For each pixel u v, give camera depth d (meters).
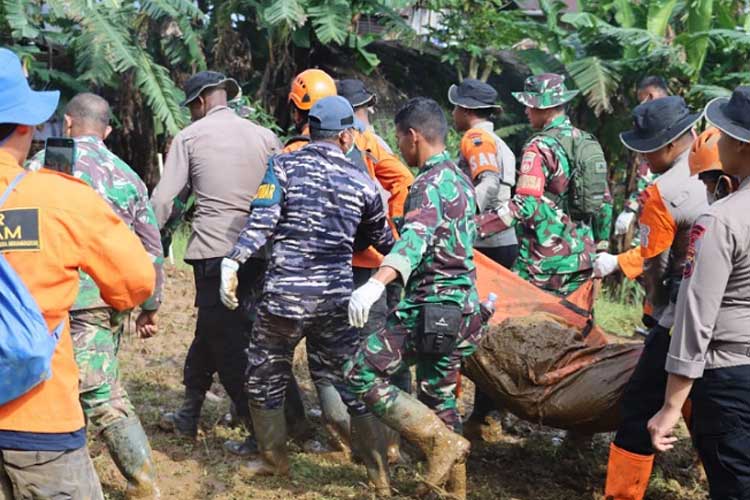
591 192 5.17
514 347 4.38
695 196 3.74
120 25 11.23
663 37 11.28
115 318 3.93
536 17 15.61
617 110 11.71
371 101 5.27
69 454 2.70
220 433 5.14
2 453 2.61
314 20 11.93
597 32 11.86
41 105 2.74
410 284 4.02
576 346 4.37
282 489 4.39
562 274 5.20
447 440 3.94
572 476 4.78
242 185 4.78
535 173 5.10
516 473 4.79
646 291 4.05
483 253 5.75
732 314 3.21
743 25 11.88
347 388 4.22
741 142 3.14
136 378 6.09
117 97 12.79
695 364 3.18
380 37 13.23
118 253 2.75
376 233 4.38
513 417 5.60
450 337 3.91
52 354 2.57
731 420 3.24
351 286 4.23
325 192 4.11
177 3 11.39
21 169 2.71
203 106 4.93
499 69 13.33
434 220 3.85
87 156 3.94
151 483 3.89
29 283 2.62
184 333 7.20
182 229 11.11
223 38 12.34
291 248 4.12
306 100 4.76
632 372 4.14
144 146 12.79
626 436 3.88
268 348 4.25
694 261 3.17
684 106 3.98
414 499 4.26
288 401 4.92
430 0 12.91
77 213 2.69
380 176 5.18
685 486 4.72
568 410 4.21
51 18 11.48
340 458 4.80
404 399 3.97
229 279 3.99
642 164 7.11
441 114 4.05
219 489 4.36
